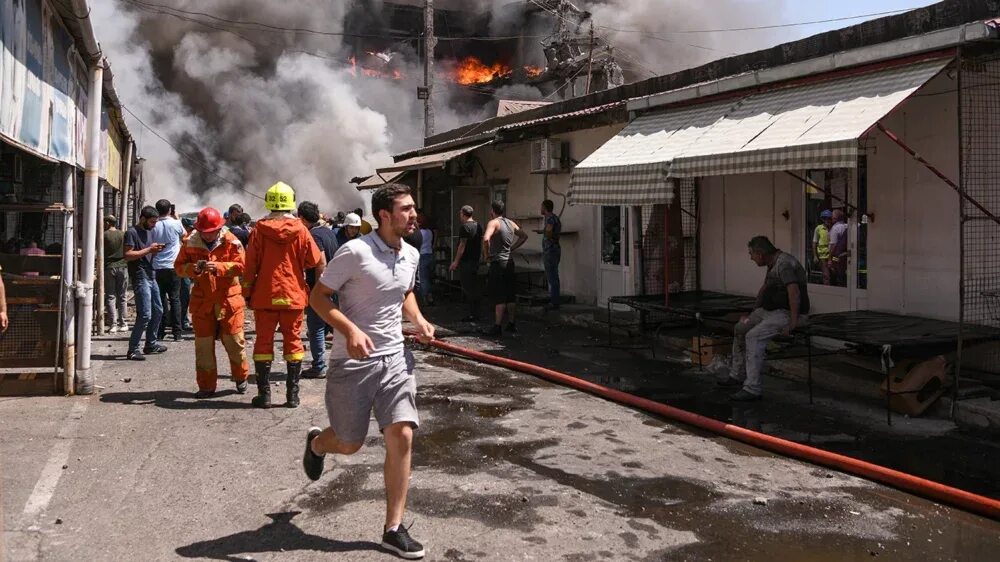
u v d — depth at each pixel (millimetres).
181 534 3996
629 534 4145
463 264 12570
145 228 9117
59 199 10070
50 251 8508
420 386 7883
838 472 5246
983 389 6551
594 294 13297
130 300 15719
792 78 7758
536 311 13203
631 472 5203
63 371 6961
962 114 6684
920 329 6848
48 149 6031
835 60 7125
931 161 7328
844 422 6480
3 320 4883
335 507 4430
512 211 15867
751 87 8367
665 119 9508
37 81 5656
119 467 5031
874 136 7926
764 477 5137
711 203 10469
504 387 7848
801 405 7090
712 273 10547
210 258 6992
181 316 11383
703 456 5586
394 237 3898
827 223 8664
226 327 7047
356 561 3703
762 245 7266
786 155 6602
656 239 10484
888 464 5379
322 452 4199
